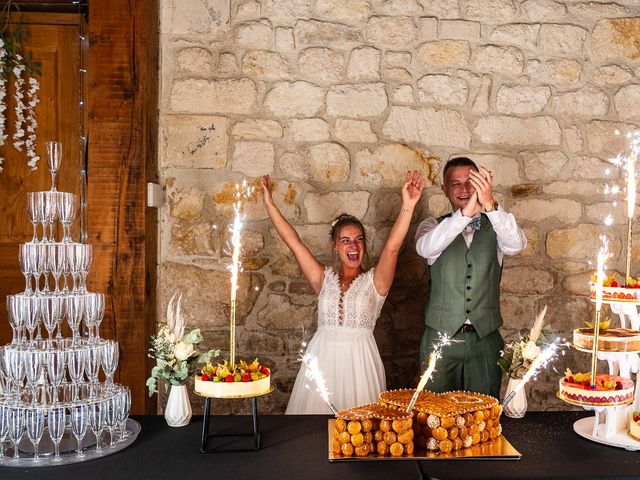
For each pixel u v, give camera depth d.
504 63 3.59
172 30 3.53
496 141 3.59
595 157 3.61
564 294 3.59
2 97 3.39
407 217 2.94
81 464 1.89
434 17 3.59
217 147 3.53
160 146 3.52
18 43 3.42
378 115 3.57
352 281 3.04
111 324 3.17
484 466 1.85
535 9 3.61
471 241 3.02
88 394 2.08
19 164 3.50
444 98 3.58
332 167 3.55
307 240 3.55
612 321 3.60
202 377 2.05
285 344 3.54
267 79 3.55
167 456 1.96
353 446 1.92
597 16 3.62
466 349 2.98
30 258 2.08
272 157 3.55
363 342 2.98
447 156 3.57
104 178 3.16
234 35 3.54
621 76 3.62
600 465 1.87
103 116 3.16
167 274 3.52
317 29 3.56
